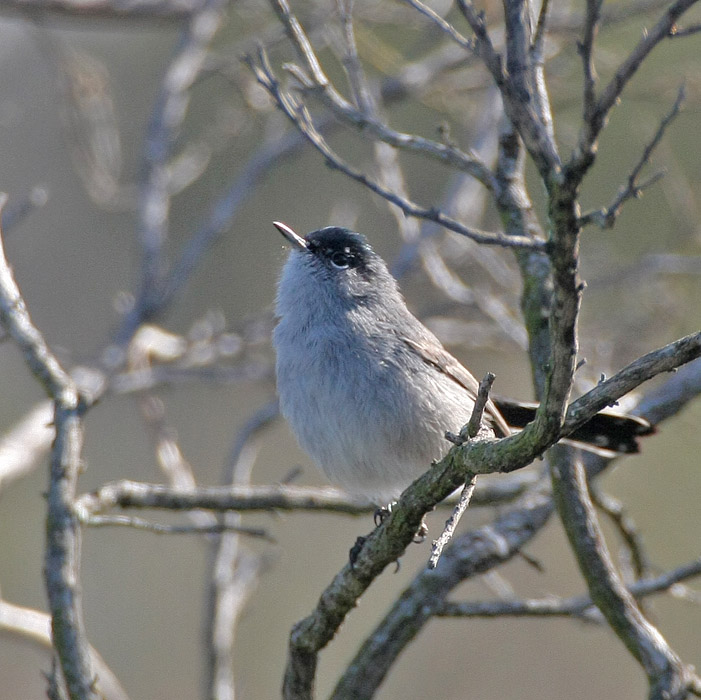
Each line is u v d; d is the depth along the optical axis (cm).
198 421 1602
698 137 1358
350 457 792
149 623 1451
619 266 1281
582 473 718
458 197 1194
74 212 1614
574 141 1220
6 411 1484
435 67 1281
